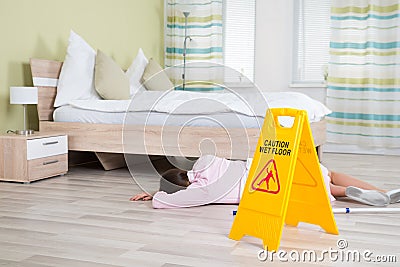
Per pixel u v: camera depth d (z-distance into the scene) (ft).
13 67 13.46
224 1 20.76
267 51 19.71
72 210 9.14
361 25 18.02
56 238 7.36
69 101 13.87
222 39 20.86
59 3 15.06
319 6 19.27
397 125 17.70
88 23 16.37
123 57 18.28
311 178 7.61
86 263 6.28
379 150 18.21
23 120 13.87
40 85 13.78
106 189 11.20
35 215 8.76
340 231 7.68
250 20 20.66
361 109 18.16
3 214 8.83
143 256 6.55
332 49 18.37
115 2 17.71
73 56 14.48
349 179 10.30
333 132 18.52
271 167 7.16
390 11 17.58
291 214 7.96
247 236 7.50
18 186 11.52
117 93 14.80
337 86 18.37
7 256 6.54
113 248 6.89
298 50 19.63
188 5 20.08
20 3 13.62
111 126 13.20
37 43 14.26
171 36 20.74
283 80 19.57
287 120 11.47
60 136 12.95
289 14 19.34
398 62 17.54
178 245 7.03
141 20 19.31
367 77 17.98
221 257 6.52
